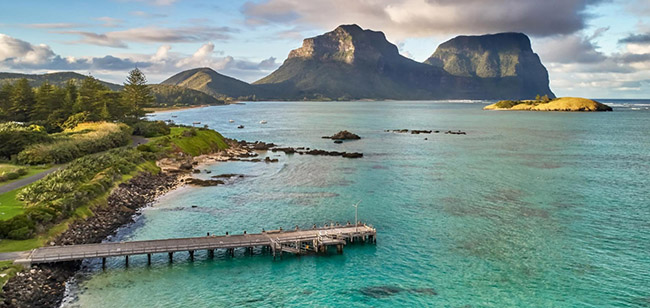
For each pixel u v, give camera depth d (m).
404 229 69.12
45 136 109.50
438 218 74.25
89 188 73.12
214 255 59.47
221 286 50.62
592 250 60.16
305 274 54.00
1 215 59.75
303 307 46.22
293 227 69.62
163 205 81.12
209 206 80.88
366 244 63.28
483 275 53.25
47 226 58.88
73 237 59.50
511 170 116.00
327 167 121.44
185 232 66.56
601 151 150.12
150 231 66.75
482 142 176.62
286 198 87.06
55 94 159.88
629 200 84.62
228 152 148.38
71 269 52.78
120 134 129.38
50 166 94.50
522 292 49.16
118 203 76.88
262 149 156.62
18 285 44.53
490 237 65.38
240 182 101.62
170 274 53.22
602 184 98.44
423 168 119.50
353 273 54.22
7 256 50.38
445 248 61.41
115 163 94.50
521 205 81.56
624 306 46.28
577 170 115.44
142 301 46.47
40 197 65.50
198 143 142.88
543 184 98.75
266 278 52.84
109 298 46.69
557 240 63.75
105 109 157.12
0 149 98.06
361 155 141.00
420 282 51.72
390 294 49.03
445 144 171.38
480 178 105.75
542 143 172.12
